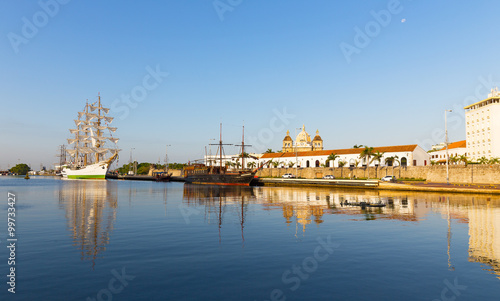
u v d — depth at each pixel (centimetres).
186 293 1336
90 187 10231
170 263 1727
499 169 7800
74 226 2831
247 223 2980
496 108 12062
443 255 1870
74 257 1836
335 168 12581
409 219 3162
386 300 1267
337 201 5062
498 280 1473
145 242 2206
